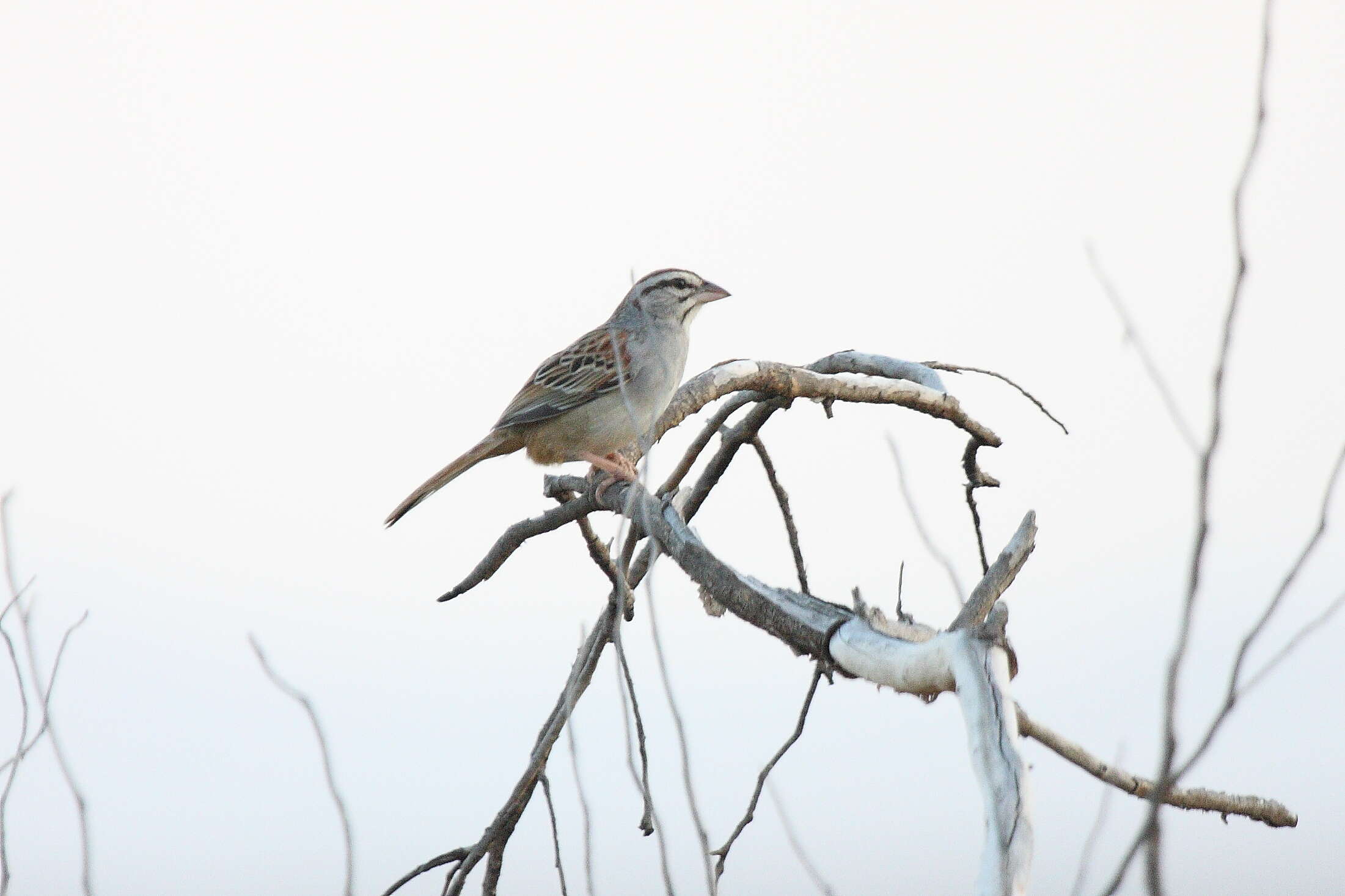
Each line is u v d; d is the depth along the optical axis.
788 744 7.90
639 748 6.52
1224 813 7.30
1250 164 2.92
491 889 8.59
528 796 8.41
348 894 4.31
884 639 5.50
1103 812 3.38
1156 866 2.79
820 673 7.85
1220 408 2.91
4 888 5.17
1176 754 2.85
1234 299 2.92
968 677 4.59
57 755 5.25
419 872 8.34
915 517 4.27
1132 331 3.07
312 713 4.39
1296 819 7.52
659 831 4.92
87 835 5.18
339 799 4.38
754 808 7.83
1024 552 7.14
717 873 7.63
